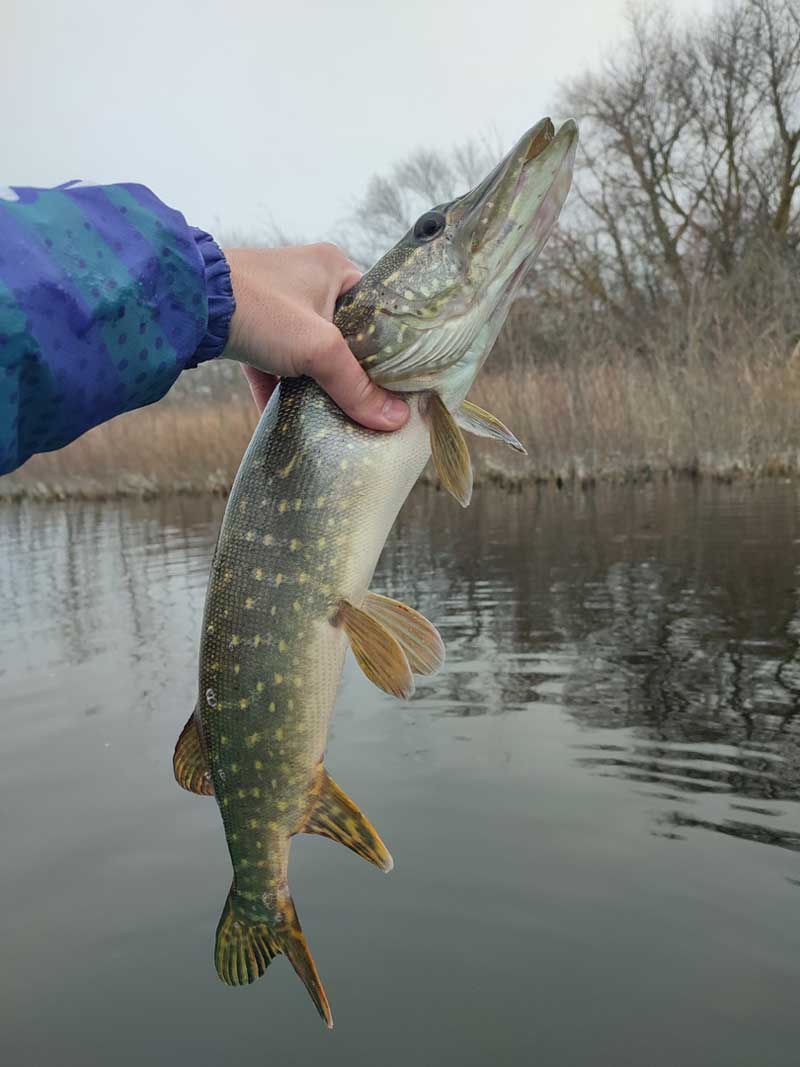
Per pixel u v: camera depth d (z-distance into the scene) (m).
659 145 6.17
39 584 2.29
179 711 1.26
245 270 0.38
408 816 0.88
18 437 0.30
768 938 0.66
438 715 1.14
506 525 2.68
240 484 0.44
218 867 0.83
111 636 1.70
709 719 1.08
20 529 3.54
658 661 1.30
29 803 0.98
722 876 0.74
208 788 0.47
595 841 0.81
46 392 0.30
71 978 0.68
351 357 0.40
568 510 2.91
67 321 0.30
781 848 0.78
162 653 1.56
